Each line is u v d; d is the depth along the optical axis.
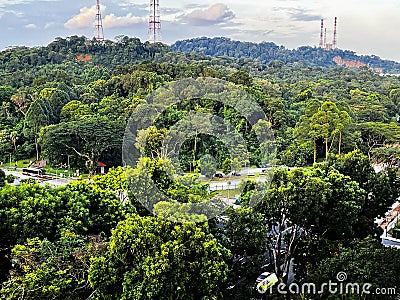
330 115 67.25
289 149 69.25
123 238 18.53
